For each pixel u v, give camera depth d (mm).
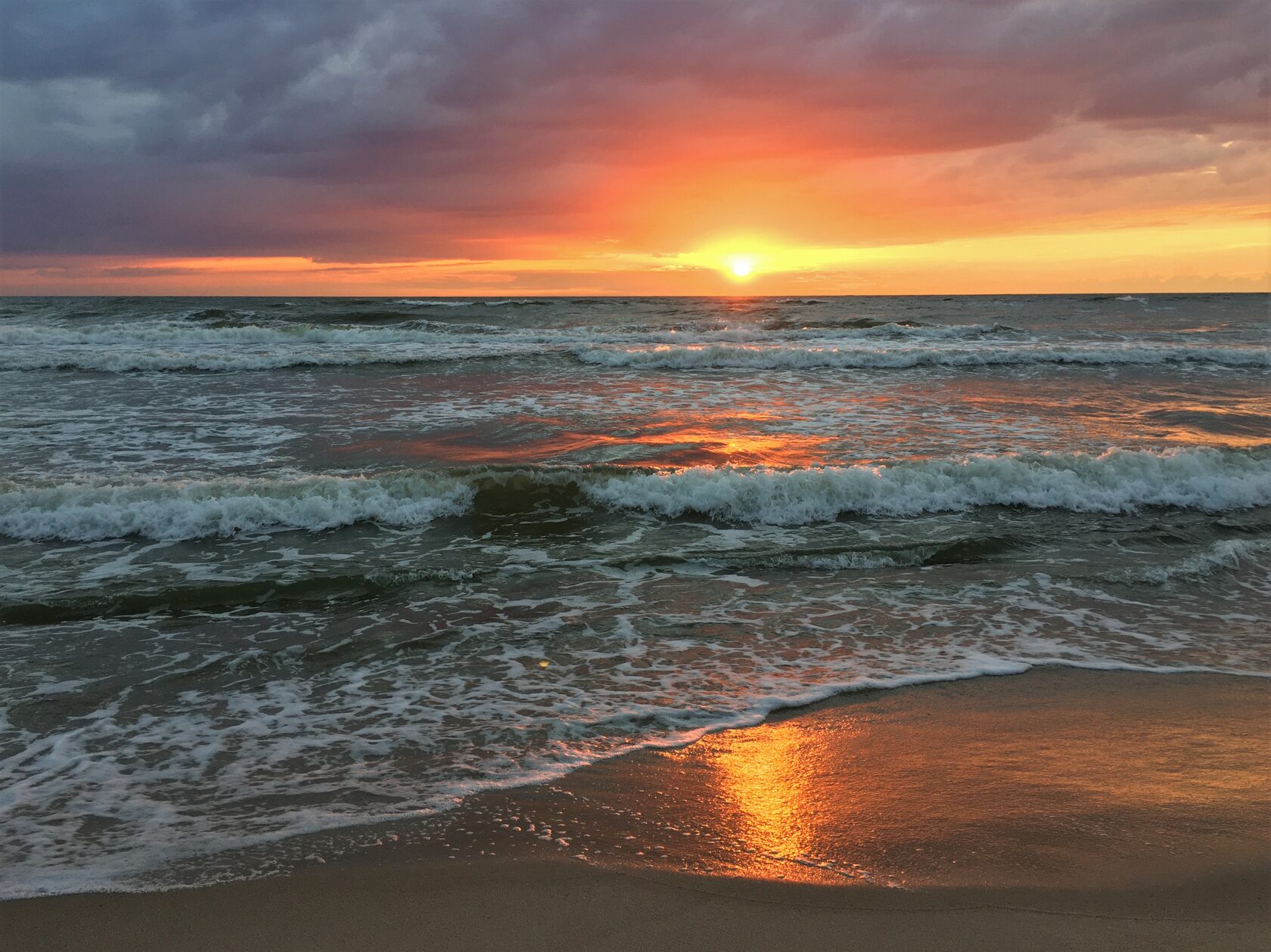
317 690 4520
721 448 10383
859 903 2631
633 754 3760
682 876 2777
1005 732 3980
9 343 22281
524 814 3219
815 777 3523
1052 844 2977
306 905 2627
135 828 3119
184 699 4387
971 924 2523
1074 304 49156
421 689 4531
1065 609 5832
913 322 32969
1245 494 8609
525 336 25391
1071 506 8375
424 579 6309
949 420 12250
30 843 3008
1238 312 40531
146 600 5789
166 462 9555
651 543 7332
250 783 3488
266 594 6008
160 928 2514
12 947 2414
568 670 4789
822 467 9172
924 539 7352
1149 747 3803
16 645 5102
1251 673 4762
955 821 3145
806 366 18297
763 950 2408
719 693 4465
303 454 10047
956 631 5418
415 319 29984
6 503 7562
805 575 6547
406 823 3143
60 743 3877
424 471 8531
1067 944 2434
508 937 2467
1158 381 16094
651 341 24812
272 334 24172
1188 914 2570
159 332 23531
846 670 4793
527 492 8461
